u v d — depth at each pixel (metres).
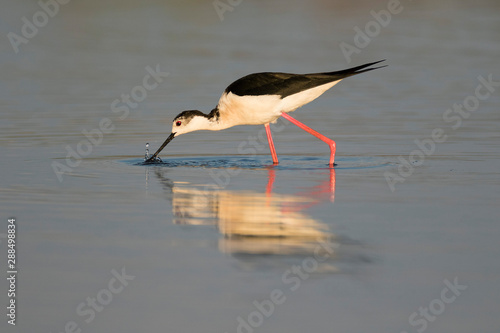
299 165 13.02
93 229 9.01
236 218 9.48
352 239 8.56
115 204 10.20
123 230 8.97
